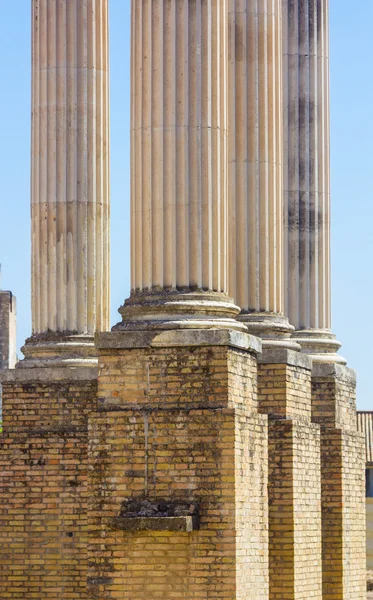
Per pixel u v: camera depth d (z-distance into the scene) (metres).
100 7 45.50
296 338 50.25
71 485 42.28
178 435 36.56
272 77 44.22
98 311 44.53
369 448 103.75
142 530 36.25
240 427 36.69
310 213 51.34
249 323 43.28
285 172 51.44
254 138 43.88
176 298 38.22
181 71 38.84
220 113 39.28
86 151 44.84
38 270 44.66
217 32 39.28
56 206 44.56
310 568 42.91
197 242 38.59
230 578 35.91
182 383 36.78
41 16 45.34
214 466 36.28
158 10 38.88
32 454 42.59
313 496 43.38
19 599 42.22
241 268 43.59
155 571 36.25
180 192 38.69
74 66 45.03
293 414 42.59
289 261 50.97
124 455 36.81
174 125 38.72
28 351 44.31
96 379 42.91
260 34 44.12
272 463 41.84
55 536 42.25
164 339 36.84
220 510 36.16
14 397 43.16
